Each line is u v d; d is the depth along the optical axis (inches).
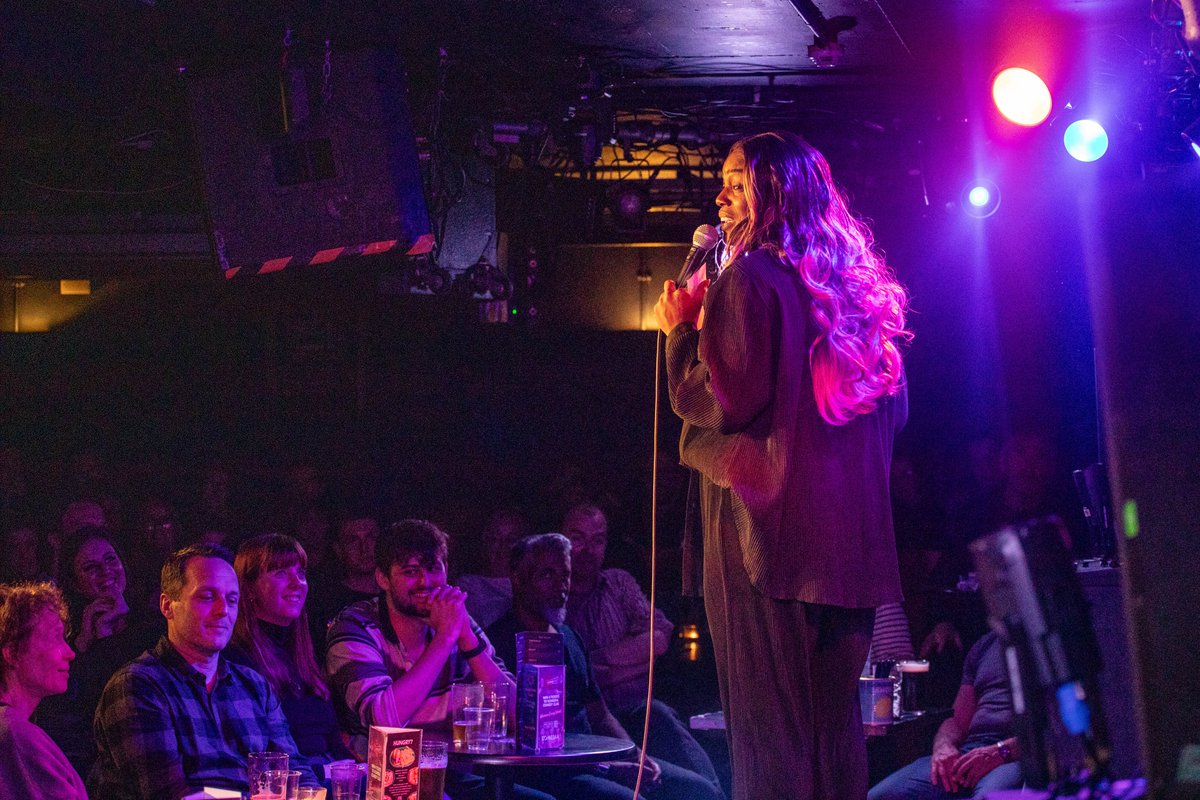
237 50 216.4
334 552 296.2
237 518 327.0
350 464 334.0
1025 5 199.9
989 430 320.2
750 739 83.0
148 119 227.6
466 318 323.0
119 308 339.0
